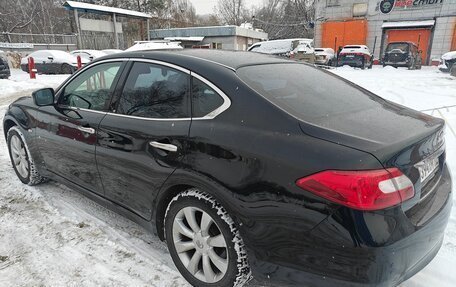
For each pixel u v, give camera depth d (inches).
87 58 816.3
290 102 85.8
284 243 74.2
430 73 706.8
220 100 88.2
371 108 94.9
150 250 110.4
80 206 137.9
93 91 120.7
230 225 82.1
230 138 81.9
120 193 110.5
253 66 99.6
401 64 841.5
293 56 931.3
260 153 76.8
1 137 242.5
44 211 133.9
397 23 1055.0
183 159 89.0
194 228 91.0
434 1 1003.9
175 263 98.0
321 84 103.4
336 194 67.6
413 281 95.1
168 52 107.5
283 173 73.3
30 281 96.6
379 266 67.0
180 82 96.9
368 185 66.6
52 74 746.8
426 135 79.4
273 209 74.4
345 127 78.2
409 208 72.5
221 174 81.6
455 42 1003.9
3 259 105.9
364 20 1096.2
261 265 79.2
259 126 80.5
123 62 114.0
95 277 98.3
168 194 96.8
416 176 74.2
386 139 73.8
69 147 125.5
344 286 69.5
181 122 92.2
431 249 79.8
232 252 82.5
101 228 122.0
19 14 1566.2
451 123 238.7
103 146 111.0
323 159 70.3
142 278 98.1
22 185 157.8
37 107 142.8
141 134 99.4
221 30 1430.9
